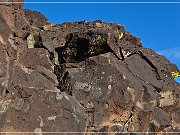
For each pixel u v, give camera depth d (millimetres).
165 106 23328
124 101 20875
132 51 24531
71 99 19875
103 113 20328
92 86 20781
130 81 21484
